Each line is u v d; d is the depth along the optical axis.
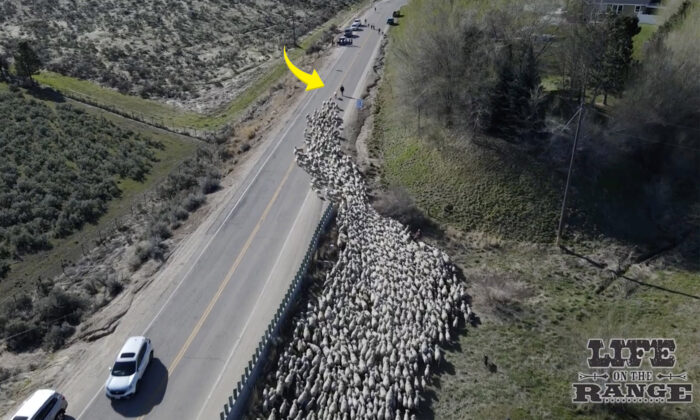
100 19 94.50
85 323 30.94
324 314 31.09
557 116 49.41
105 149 53.38
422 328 32.75
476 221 44.41
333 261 35.97
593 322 35.41
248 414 24.83
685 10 50.84
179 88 73.94
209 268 35.22
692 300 37.44
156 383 26.30
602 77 48.09
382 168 50.84
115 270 36.19
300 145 52.50
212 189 45.84
